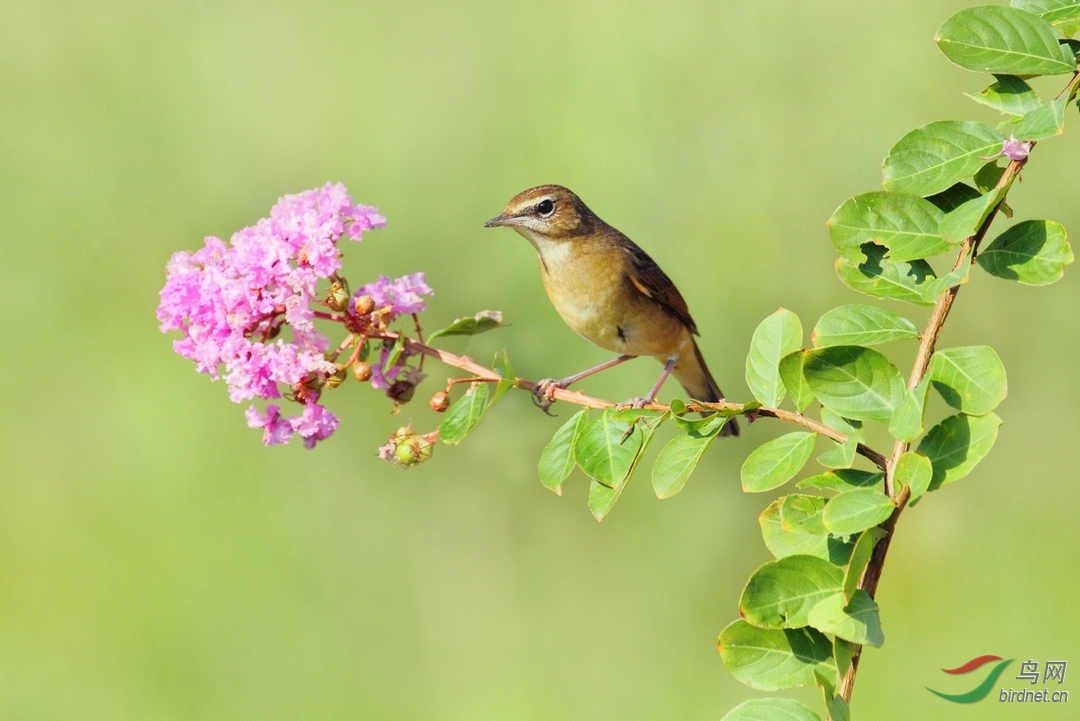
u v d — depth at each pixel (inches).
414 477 512.1
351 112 610.2
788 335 208.8
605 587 485.7
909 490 165.2
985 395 168.1
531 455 500.4
